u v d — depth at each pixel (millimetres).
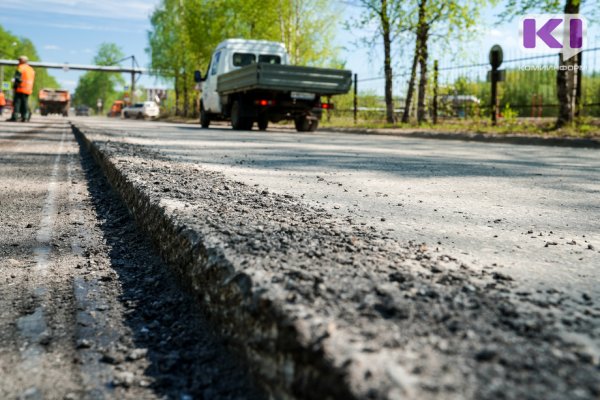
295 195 3066
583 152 7863
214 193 2643
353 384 766
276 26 25922
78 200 3604
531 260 1750
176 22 39188
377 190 3426
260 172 4230
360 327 949
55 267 2062
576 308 1217
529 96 21688
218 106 15672
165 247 2018
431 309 1070
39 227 2777
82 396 1101
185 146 6773
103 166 4824
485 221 2465
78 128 12062
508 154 7262
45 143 8820
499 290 1318
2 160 5934
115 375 1188
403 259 1537
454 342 907
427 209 2746
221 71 15180
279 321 1029
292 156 5910
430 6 15883
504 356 855
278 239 1647
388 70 17594
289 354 967
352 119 24797
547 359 854
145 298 1699
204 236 1655
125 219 2912
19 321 1512
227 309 1298
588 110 17734
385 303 1076
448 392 729
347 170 4625
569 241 2068
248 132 12695
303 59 25688
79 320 1514
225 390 1121
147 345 1352
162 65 40969
